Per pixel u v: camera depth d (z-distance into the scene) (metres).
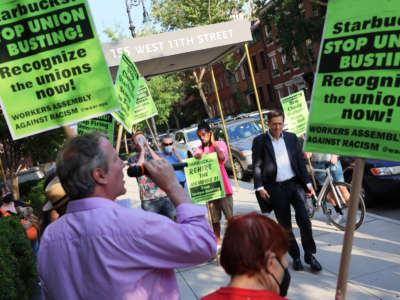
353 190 2.01
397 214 6.80
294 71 36.44
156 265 1.38
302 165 4.72
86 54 2.55
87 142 1.48
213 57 9.52
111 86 2.55
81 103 2.55
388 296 3.83
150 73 9.67
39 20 2.51
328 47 2.30
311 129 2.36
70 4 2.53
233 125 14.12
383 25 2.12
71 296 1.41
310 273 4.60
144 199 5.39
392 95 2.09
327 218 6.67
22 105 2.51
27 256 4.70
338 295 1.97
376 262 4.67
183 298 4.40
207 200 5.09
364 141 2.15
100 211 1.43
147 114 7.40
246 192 9.99
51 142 10.59
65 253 1.43
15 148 11.48
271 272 1.30
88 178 1.45
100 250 1.36
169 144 5.77
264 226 1.31
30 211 5.79
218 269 5.10
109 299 1.36
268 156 4.74
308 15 29.27
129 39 7.03
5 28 2.48
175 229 1.39
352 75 2.22
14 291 3.50
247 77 45.38
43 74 2.53
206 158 5.11
